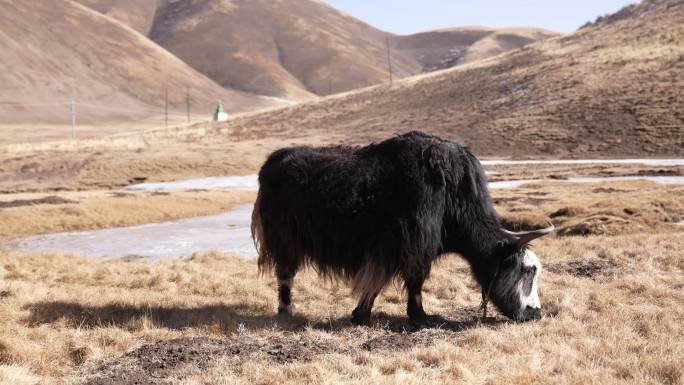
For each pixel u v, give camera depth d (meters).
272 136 89.62
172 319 7.90
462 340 6.70
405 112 89.31
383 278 7.29
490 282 7.44
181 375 5.75
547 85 79.06
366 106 100.06
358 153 7.77
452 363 5.88
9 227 20.20
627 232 13.82
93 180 53.47
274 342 6.77
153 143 87.00
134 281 10.33
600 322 7.15
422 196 7.17
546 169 46.38
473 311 8.28
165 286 9.91
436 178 7.21
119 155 63.16
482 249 7.43
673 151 53.00
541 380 5.44
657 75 69.81
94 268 11.73
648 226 14.38
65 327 7.48
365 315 7.59
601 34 98.31
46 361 6.25
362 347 6.57
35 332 7.07
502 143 64.88
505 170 48.41
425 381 5.39
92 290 9.52
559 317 7.59
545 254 11.59
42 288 9.50
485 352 6.28
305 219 7.73
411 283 7.52
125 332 7.18
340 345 6.68
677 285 8.88
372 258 7.31
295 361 6.05
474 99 85.12
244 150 67.62
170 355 6.27
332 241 7.60
